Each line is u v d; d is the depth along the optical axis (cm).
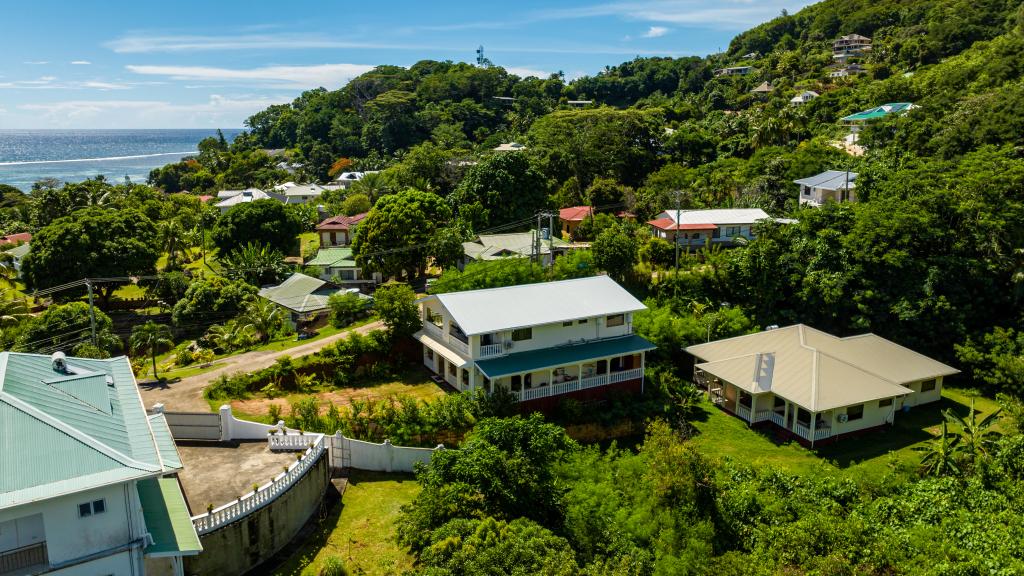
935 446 3241
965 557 2309
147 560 1997
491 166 8062
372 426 3334
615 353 4091
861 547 2381
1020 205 5075
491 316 3934
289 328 5547
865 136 8856
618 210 8931
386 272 6619
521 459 2564
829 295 5050
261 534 2325
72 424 1847
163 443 2062
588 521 2480
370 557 2370
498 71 18625
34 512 1656
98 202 9888
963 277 4991
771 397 4153
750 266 5509
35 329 4906
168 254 8544
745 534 2619
